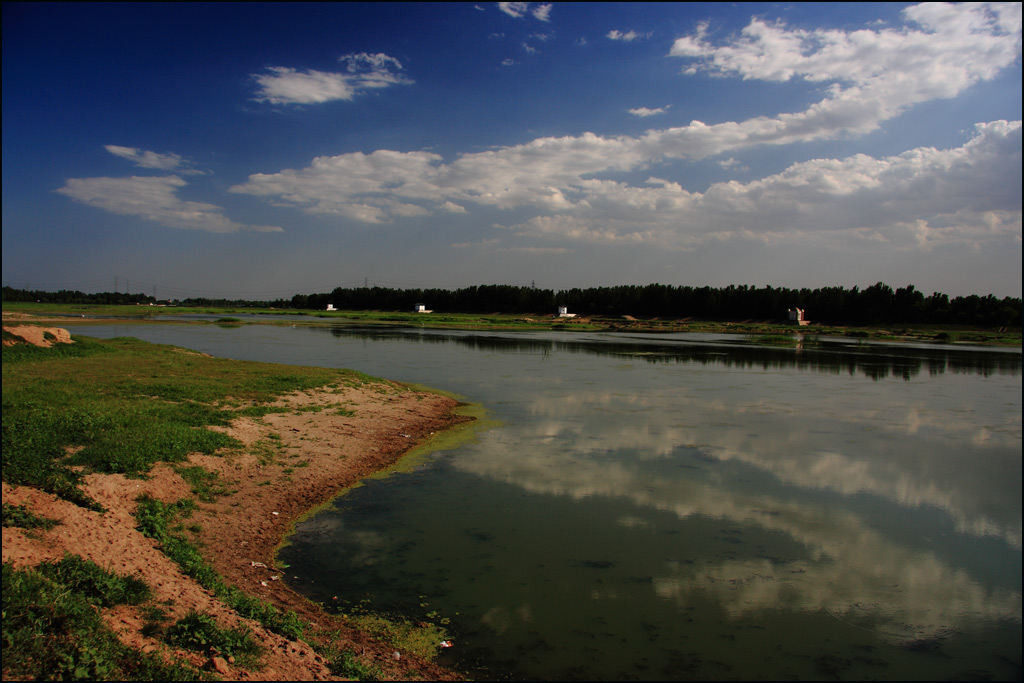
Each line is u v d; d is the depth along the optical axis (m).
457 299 148.88
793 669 7.86
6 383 18.34
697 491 14.45
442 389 28.50
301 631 7.60
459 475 15.05
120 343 33.34
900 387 33.19
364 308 169.25
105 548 7.93
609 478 15.16
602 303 136.38
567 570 10.24
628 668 7.68
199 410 16.88
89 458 11.21
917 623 9.07
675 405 25.64
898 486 15.29
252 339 58.66
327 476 14.23
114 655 5.70
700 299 124.62
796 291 118.50
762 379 35.34
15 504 8.09
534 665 7.64
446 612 8.77
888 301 102.06
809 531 12.32
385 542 11.02
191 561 8.72
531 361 42.78
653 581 10.00
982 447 19.48
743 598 9.59
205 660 6.12
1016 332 87.56
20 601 5.79
